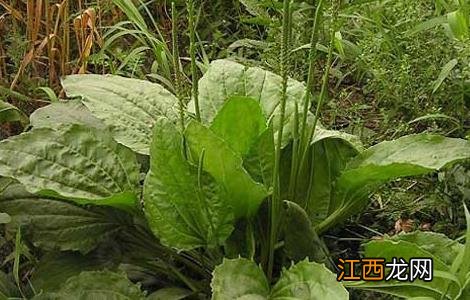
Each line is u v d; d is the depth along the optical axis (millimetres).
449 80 786
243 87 705
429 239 619
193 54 599
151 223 586
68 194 583
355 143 672
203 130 561
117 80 688
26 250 646
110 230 632
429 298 550
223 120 611
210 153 572
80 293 560
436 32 827
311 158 674
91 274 569
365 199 667
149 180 582
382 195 732
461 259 555
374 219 745
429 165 611
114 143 633
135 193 614
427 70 786
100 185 616
